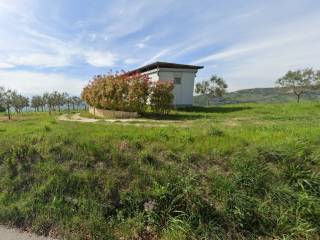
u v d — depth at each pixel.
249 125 6.86
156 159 4.22
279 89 23.86
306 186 3.49
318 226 3.05
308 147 4.16
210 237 3.00
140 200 3.48
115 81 12.69
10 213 3.46
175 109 14.77
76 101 37.94
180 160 4.19
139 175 3.83
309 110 11.62
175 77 16.55
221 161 4.09
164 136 5.29
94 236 3.06
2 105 19.64
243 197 3.35
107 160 4.22
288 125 6.47
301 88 21.23
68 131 5.85
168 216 3.27
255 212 3.20
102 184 3.76
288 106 14.07
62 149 4.57
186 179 3.64
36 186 3.89
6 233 3.17
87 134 5.57
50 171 4.07
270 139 4.74
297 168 3.72
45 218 3.37
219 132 5.47
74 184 3.80
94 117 13.87
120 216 3.33
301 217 3.15
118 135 5.36
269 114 10.47
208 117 10.11
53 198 3.63
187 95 17.02
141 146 4.68
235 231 3.07
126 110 12.54
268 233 3.04
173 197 3.43
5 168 4.34
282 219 3.12
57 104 34.84
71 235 3.08
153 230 3.15
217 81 25.67
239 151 4.23
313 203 3.22
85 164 4.16
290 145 4.24
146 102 12.07
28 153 4.55
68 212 3.41
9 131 6.36
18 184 4.00
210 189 3.55
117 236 3.09
